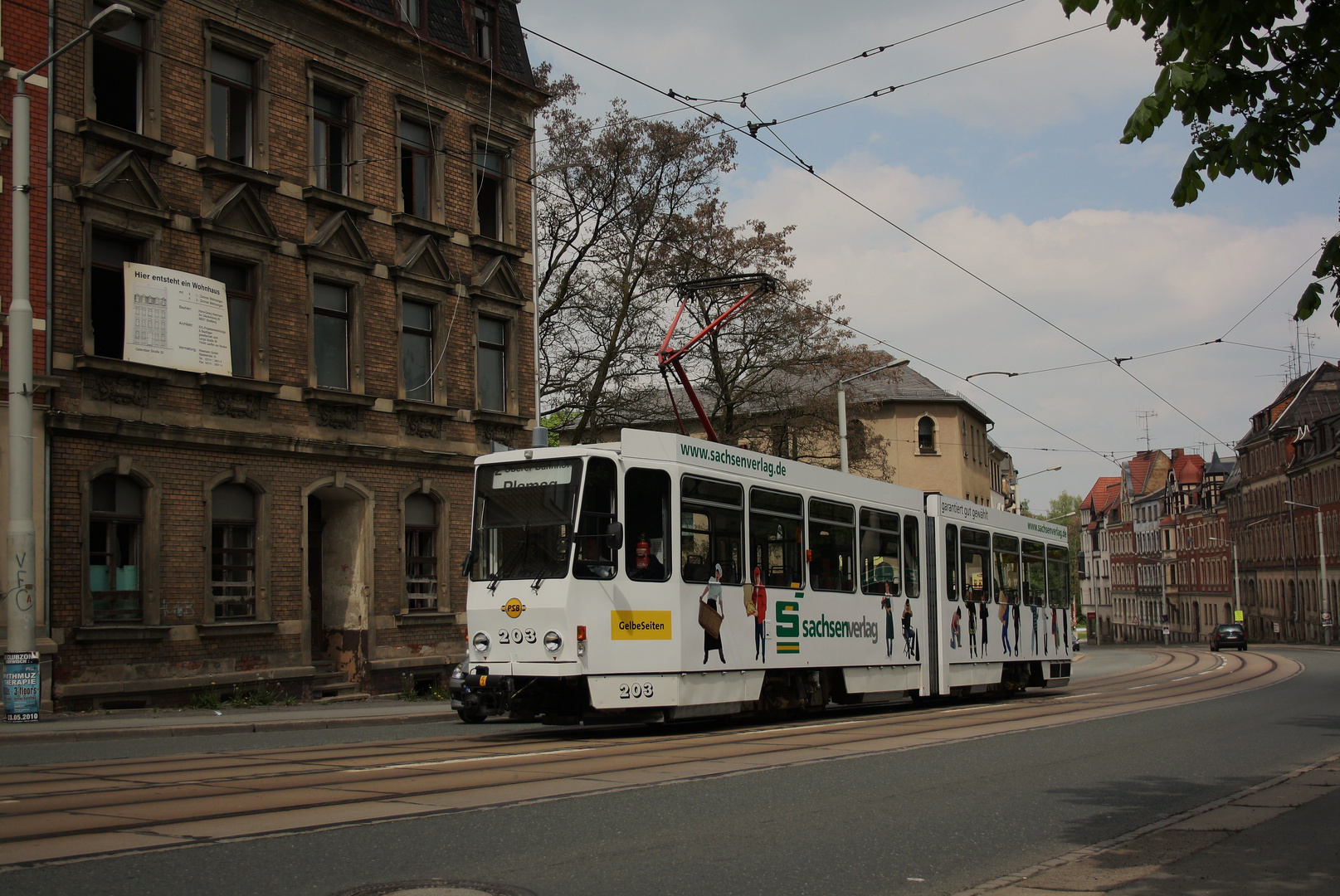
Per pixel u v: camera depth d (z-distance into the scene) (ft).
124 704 60.59
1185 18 19.76
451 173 84.48
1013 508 309.83
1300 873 21.94
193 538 65.00
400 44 79.66
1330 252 22.26
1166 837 25.54
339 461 74.08
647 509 47.11
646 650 46.19
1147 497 440.04
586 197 101.81
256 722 50.88
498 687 45.24
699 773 33.94
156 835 23.50
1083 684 98.02
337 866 20.89
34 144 58.59
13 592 52.34
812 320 118.83
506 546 46.24
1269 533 322.55
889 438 209.15
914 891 20.36
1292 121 20.68
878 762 37.86
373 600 75.77
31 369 53.52
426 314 82.43
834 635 57.11
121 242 63.31
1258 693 82.12
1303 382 323.57
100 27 52.11
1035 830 26.55
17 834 23.56
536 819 25.85
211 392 66.39
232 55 70.03
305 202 73.26
